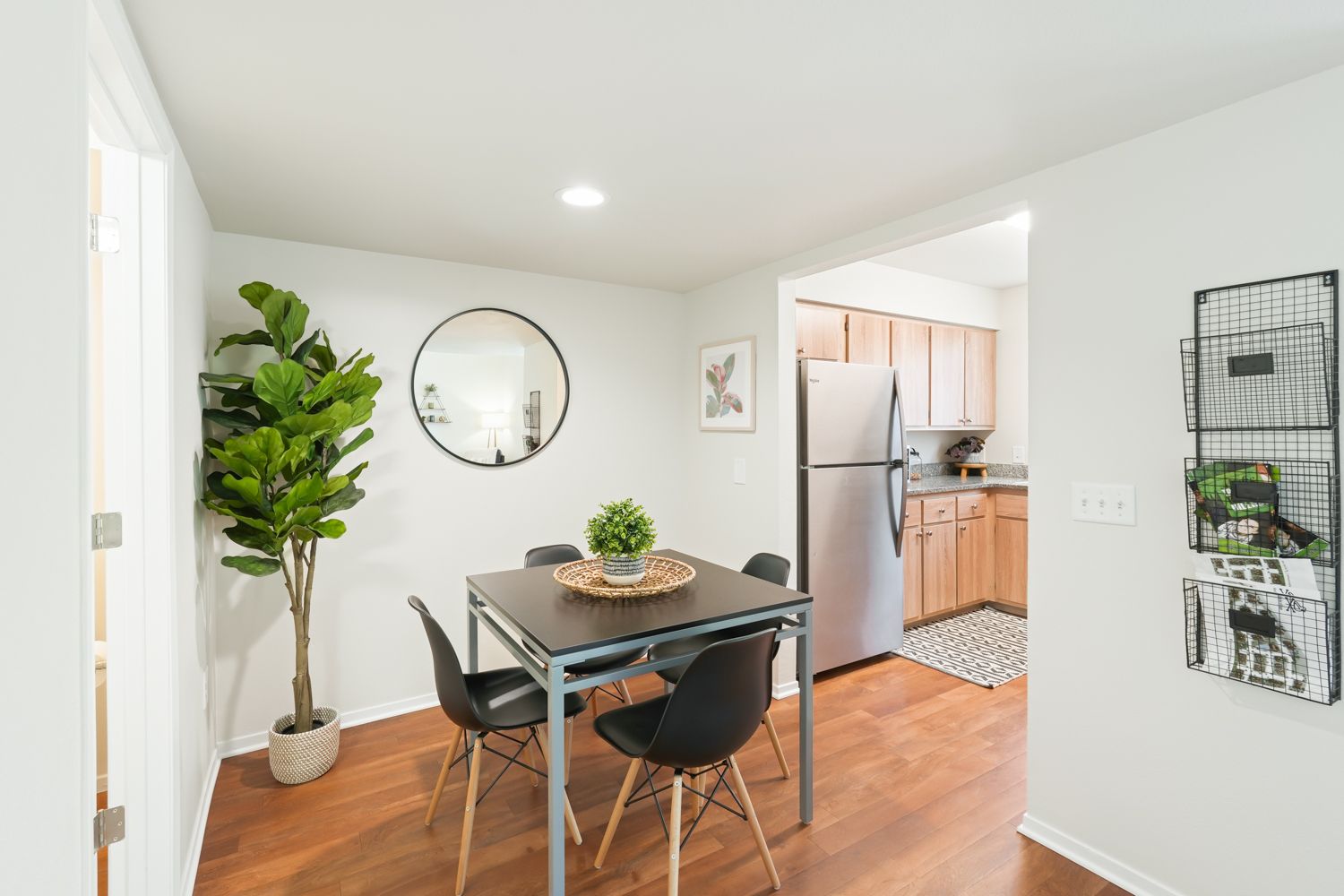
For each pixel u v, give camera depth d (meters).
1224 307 1.65
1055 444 2.02
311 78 1.49
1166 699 1.77
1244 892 1.63
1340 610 1.47
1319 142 1.49
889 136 1.80
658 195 2.24
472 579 2.39
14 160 0.68
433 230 2.62
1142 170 1.80
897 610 3.76
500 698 2.07
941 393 4.55
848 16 1.27
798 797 2.30
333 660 2.85
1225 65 1.46
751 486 3.36
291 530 2.34
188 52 1.37
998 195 2.16
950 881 1.88
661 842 2.04
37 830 0.74
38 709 0.75
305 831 2.10
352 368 2.49
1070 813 1.99
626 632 1.74
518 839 2.06
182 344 1.83
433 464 3.08
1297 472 1.53
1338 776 1.49
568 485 3.48
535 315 3.37
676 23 1.29
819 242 2.79
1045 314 2.04
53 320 0.79
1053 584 2.03
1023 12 1.26
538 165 1.98
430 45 1.36
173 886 1.61
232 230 2.60
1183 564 1.74
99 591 2.12
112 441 1.56
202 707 2.19
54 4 0.79
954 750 2.65
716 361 3.58
